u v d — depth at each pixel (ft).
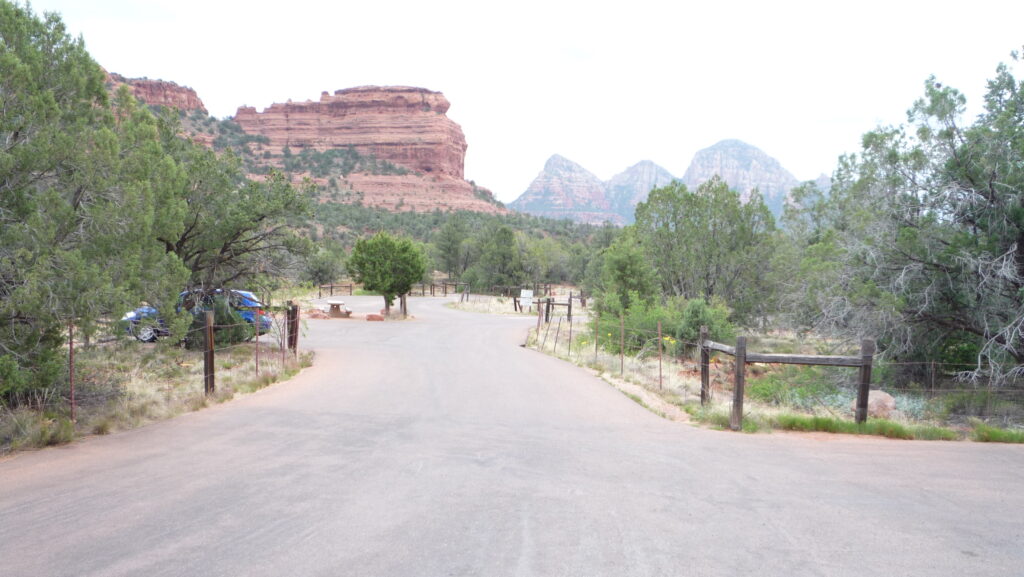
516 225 485.15
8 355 25.45
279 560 12.19
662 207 86.69
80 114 30.37
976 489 17.65
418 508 15.66
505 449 23.30
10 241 25.22
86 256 27.81
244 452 22.48
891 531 13.98
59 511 15.38
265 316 65.36
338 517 14.89
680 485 18.04
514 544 13.11
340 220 433.89
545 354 66.44
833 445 24.32
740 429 27.71
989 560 12.32
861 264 49.73
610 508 15.71
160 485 17.83
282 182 60.44
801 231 93.91
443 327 100.73
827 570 11.78
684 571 11.69
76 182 27.91
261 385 41.63
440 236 269.23
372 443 24.27
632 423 29.60
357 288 213.66
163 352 48.37
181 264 35.76
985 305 44.57
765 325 85.10
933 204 46.55
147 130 33.86
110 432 26.16
